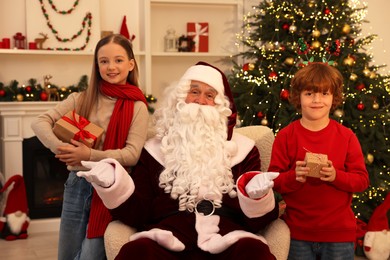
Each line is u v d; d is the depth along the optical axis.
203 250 2.18
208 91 2.50
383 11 5.03
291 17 4.26
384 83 4.29
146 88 4.93
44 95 4.59
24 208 4.43
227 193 2.37
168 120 2.52
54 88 4.67
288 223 2.31
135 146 2.43
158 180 2.41
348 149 2.29
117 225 2.27
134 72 2.63
